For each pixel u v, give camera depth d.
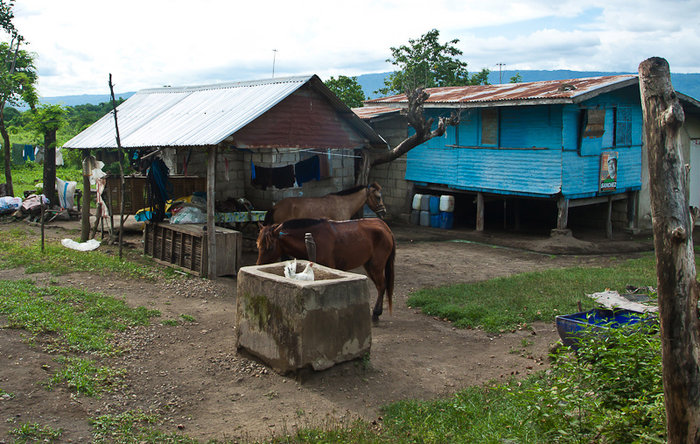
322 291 6.89
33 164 32.06
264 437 5.51
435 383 7.17
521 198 19.25
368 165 18.17
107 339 7.62
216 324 8.91
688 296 3.61
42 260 11.77
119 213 13.30
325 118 13.89
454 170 19.02
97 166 14.76
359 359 7.35
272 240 8.84
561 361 6.66
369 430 5.68
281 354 7.03
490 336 8.95
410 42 32.53
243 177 16.77
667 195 3.59
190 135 12.09
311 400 6.47
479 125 18.17
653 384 5.14
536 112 16.62
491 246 16.75
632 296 8.02
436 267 13.95
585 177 16.78
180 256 12.25
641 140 18.47
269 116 12.64
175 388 6.55
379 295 9.78
